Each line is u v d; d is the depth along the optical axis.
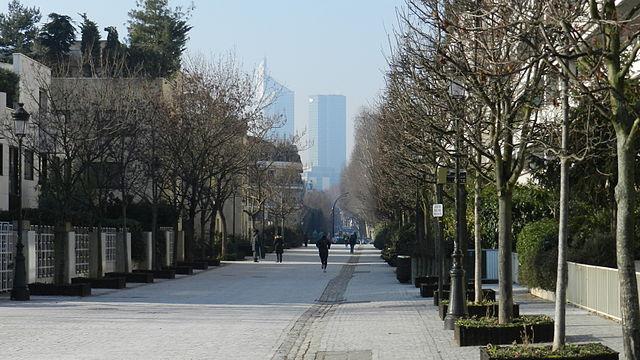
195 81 54.00
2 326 21.00
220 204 58.62
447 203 35.78
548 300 26.80
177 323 22.00
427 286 30.27
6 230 30.77
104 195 41.59
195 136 50.59
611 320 19.91
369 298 30.72
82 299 30.27
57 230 32.72
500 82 15.27
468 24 13.86
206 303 28.94
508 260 15.90
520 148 15.94
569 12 11.32
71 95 39.38
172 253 54.53
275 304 28.67
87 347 17.14
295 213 111.56
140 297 31.52
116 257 43.78
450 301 19.56
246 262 65.06
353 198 126.69
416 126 21.03
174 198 50.84
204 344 17.69
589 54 9.78
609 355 11.60
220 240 70.88
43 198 42.31
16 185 47.38
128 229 45.12
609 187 23.78
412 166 26.27
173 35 85.62
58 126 34.91
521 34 10.75
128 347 17.16
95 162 39.91
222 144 52.94
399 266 39.28
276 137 78.25
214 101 52.97
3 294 30.56
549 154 14.82
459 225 19.52
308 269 54.34
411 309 25.23
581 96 10.80
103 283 35.97
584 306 22.64
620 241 9.42
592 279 21.73
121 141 39.94
